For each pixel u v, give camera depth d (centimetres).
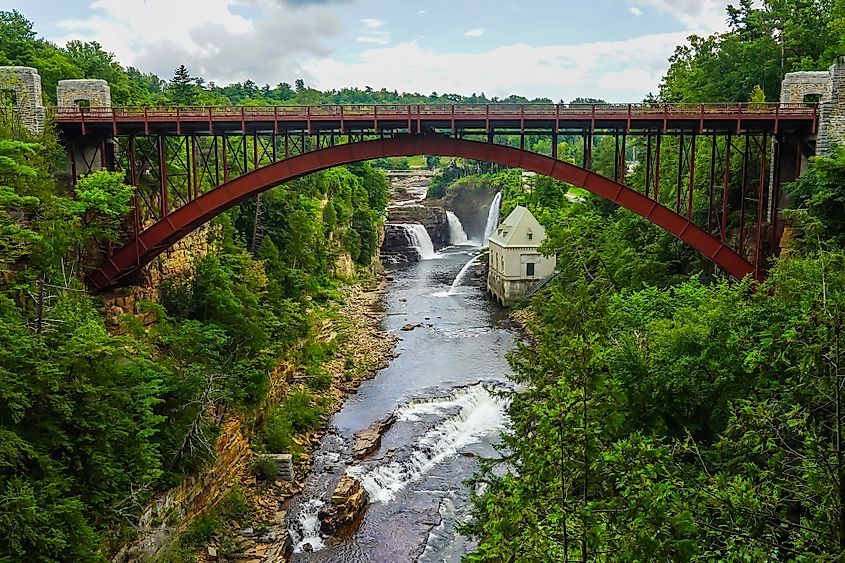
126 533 1862
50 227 2344
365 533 2411
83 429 1758
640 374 1667
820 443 884
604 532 834
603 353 980
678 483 948
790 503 957
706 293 2283
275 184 2964
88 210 2844
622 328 2131
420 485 2744
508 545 922
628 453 945
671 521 849
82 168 2972
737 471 1278
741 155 3394
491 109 2931
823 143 2830
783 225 3048
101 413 1780
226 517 2394
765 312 1630
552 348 1667
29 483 1539
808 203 2622
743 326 1609
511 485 1101
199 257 3419
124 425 1892
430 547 2323
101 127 2831
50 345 1816
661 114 2867
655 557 823
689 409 1655
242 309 3155
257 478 2695
